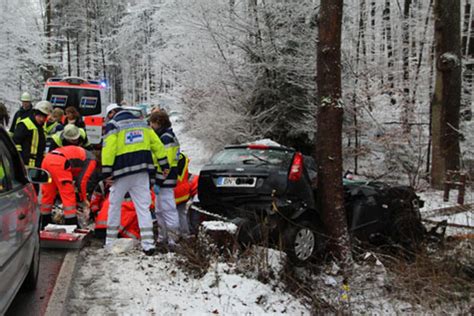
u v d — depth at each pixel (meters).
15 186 3.82
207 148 14.88
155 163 5.66
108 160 5.32
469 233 6.53
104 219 6.09
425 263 5.40
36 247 4.38
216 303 4.21
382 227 6.68
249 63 13.46
